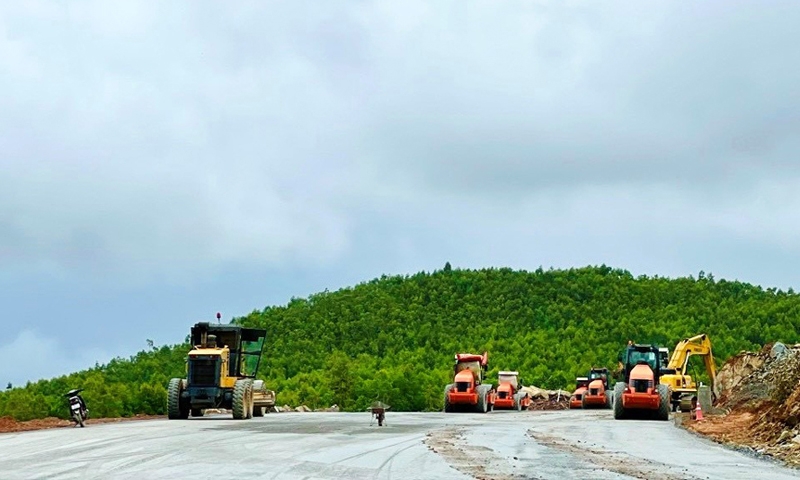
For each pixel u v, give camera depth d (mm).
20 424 26844
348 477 14109
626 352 42000
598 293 146375
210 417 34375
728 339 115625
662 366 46750
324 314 135875
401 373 86938
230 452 17984
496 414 43625
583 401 58406
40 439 21328
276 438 21953
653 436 25469
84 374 82688
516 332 130125
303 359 112125
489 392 47656
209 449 18625
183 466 15352
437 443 21047
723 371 46781
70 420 30641
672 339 119000
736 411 36406
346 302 141125
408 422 31594
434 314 140250
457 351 119188
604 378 60906
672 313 133500
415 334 128125
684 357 46969
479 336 128500
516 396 53406
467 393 45469
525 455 18375
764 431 23859
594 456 18469
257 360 34906
